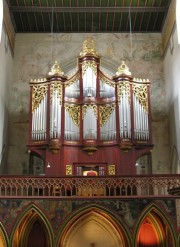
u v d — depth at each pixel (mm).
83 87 22047
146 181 18562
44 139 20953
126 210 17984
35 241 20797
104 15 24469
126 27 25703
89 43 23047
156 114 24781
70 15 24406
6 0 22531
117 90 21766
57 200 18141
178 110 21797
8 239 17672
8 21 23453
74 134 21250
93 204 18078
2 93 22234
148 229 21141
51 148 20672
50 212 18000
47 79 21938
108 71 25516
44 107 21531
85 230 20516
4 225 17828
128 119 21125
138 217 17875
